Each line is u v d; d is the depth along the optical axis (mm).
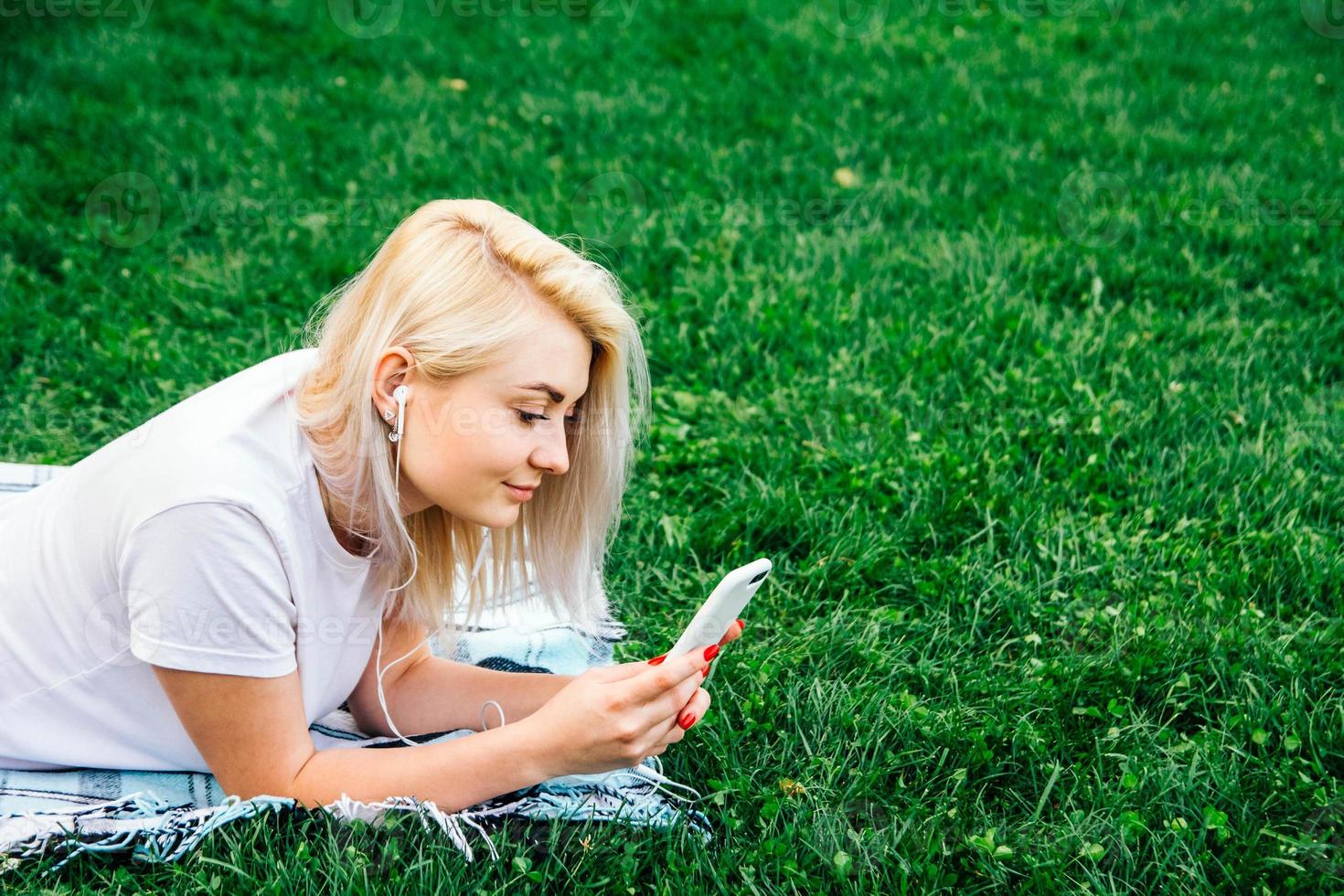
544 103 5879
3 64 5715
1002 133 5898
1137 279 4371
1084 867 2070
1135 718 2408
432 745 1991
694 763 2309
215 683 1823
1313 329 4051
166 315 3990
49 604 1908
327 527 1848
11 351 3686
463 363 1706
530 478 1827
